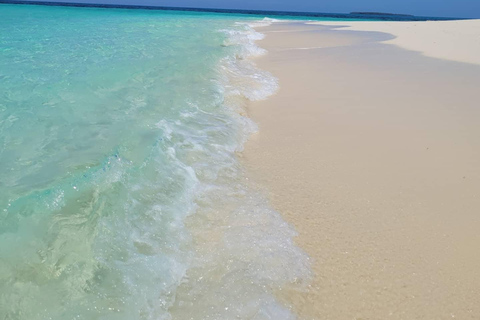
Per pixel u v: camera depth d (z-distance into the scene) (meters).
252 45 11.86
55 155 3.40
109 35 11.38
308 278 2.52
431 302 2.41
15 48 8.14
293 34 17.23
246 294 2.31
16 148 3.47
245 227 2.93
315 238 2.91
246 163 4.04
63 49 8.34
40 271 2.17
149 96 5.38
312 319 2.24
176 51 9.04
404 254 2.80
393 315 2.32
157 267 2.39
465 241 2.96
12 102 4.61
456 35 14.64
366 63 9.38
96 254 2.36
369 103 6.11
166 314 2.11
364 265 2.68
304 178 3.79
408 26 20.62
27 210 2.58
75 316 1.96
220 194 3.34
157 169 3.39
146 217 2.79
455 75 8.06
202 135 4.38
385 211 3.29
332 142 4.65
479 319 2.32
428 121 5.35
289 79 7.65
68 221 2.55
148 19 21.06
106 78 6.05
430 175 3.91
